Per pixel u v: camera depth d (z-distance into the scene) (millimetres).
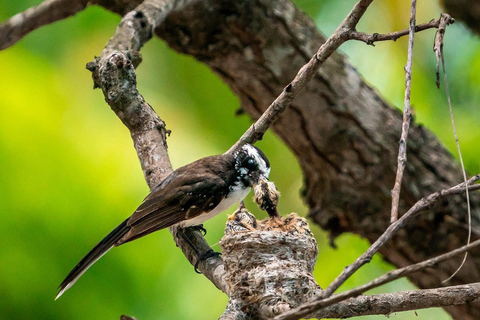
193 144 12406
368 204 11922
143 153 9547
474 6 11500
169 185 9539
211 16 11219
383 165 11742
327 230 12391
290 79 11766
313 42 11797
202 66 13391
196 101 13289
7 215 10484
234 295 6984
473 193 11617
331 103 11656
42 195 10570
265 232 7371
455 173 11727
